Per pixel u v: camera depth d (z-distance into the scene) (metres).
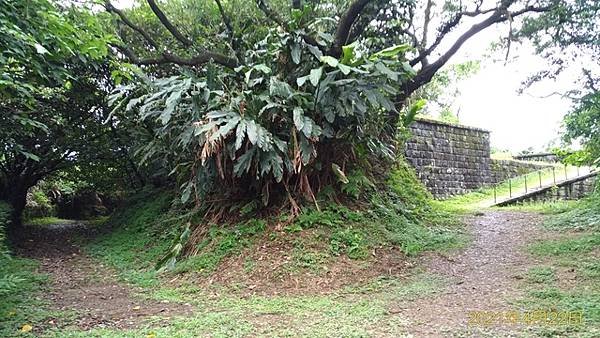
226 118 6.61
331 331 4.05
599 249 6.22
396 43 9.77
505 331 3.86
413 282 5.91
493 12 9.09
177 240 7.68
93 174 13.93
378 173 9.51
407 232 7.77
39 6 4.72
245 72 7.54
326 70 7.44
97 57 5.59
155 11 8.91
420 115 15.29
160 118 7.09
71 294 5.86
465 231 8.45
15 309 4.90
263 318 4.61
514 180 16.88
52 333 4.09
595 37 8.66
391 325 4.21
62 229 12.53
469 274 6.05
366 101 7.67
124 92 8.19
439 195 14.29
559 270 5.69
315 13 8.77
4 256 6.24
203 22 10.09
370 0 8.08
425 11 10.01
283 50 7.65
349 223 7.48
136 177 13.77
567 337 3.61
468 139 15.61
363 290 5.74
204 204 8.28
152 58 9.42
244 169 6.97
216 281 6.27
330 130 7.44
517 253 6.76
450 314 4.50
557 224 8.16
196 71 9.02
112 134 11.71
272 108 6.99
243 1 9.12
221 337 3.91
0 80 4.57
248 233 7.18
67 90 9.35
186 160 8.53
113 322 4.54
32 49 4.95
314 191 7.86
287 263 6.37
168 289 6.12
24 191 12.24
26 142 10.32
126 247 8.98
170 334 4.02
